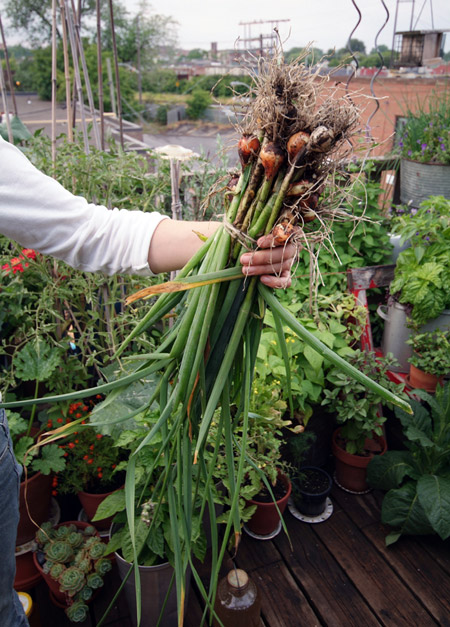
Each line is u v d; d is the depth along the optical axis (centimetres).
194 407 97
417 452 203
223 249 83
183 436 98
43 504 179
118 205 197
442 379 217
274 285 85
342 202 87
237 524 92
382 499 220
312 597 178
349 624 170
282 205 78
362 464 214
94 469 181
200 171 233
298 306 220
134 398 154
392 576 186
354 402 201
